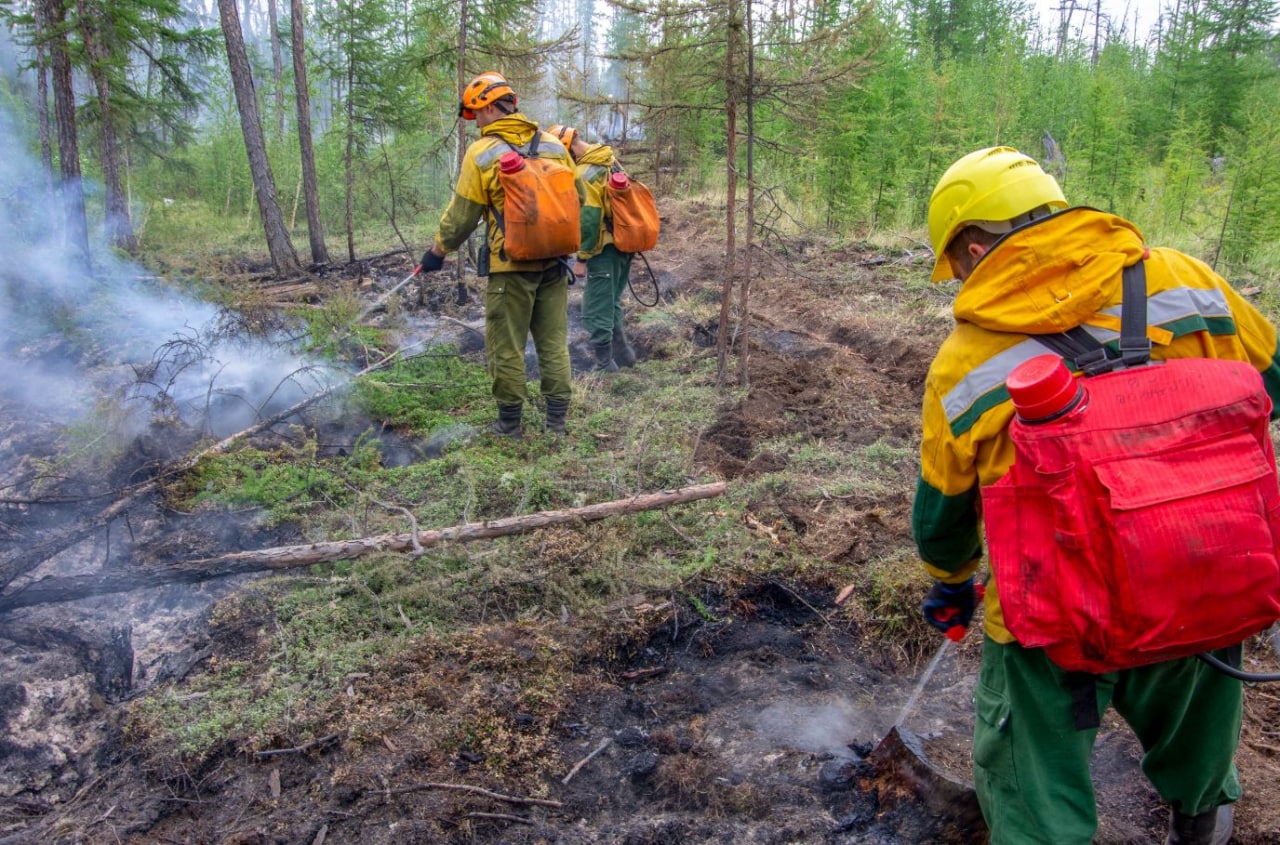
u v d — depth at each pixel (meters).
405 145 14.91
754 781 2.91
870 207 11.47
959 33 21.44
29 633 3.70
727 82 5.79
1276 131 9.09
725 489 4.48
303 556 3.76
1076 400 1.73
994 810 2.08
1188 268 1.92
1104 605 1.70
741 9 5.63
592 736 3.14
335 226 16.16
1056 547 1.73
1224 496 1.67
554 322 5.45
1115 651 1.71
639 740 3.11
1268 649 3.37
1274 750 2.90
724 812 2.82
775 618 3.79
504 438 5.42
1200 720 2.06
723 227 11.59
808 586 3.88
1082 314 1.82
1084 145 12.70
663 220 12.54
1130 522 1.65
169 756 3.05
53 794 3.09
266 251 13.45
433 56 8.65
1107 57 20.47
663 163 14.27
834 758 2.97
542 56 8.66
